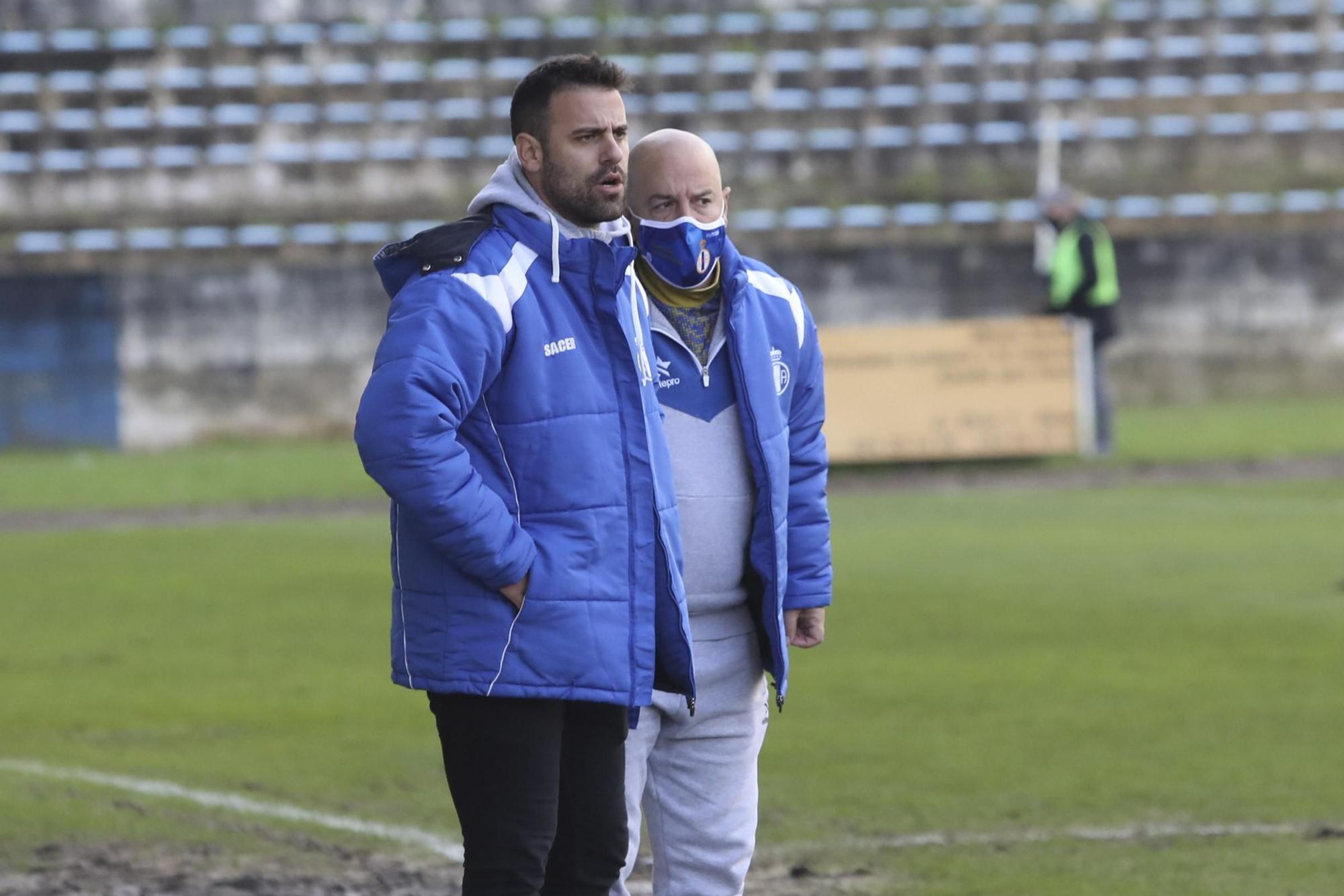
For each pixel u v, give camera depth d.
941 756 20.64
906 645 27.56
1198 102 82.25
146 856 16.88
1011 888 15.50
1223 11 87.06
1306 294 74.25
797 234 76.69
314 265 70.25
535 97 11.22
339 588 34.53
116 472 58.31
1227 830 17.38
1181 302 74.12
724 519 12.52
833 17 86.31
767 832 17.53
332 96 81.94
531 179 11.44
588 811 11.52
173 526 45.19
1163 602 31.03
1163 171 80.06
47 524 46.06
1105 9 86.88
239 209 78.38
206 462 61.06
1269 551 36.72
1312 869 15.96
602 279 11.29
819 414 13.23
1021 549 37.75
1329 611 29.78
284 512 47.94
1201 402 74.12
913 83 83.75
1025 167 79.88
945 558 36.66
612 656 11.08
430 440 10.67
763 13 87.56
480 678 10.91
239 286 69.94
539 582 10.95
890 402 54.72
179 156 79.94
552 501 11.09
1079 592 32.19
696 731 12.72
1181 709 22.91
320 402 70.50
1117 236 73.81
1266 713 22.56
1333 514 42.53
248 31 84.44
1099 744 21.11
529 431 11.09
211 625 30.59
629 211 12.45
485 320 10.95
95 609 32.47
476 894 11.12
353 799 19.11
